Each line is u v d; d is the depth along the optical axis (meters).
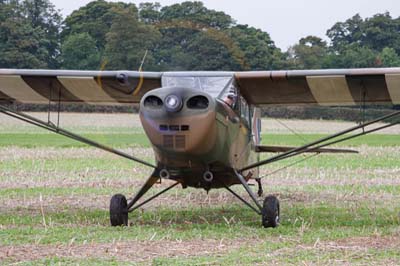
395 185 26.80
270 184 27.47
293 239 14.75
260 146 21.53
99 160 37.44
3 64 89.19
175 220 18.23
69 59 61.56
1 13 92.62
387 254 12.95
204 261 12.25
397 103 20.20
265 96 19.17
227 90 16.95
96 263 12.07
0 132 64.94
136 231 15.74
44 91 19.89
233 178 17.64
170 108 14.84
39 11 94.38
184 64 27.72
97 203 21.56
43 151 42.62
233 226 16.78
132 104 21.38
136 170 32.59
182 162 15.78
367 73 17.02
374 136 66.38
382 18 103.00
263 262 12.22
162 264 12.01
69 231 15.57
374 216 18.77
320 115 84.06
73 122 73.38
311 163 36.66
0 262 12.16
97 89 19.30
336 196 23.72
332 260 12.40
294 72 17.39
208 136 15.20
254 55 53.75
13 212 19.20
